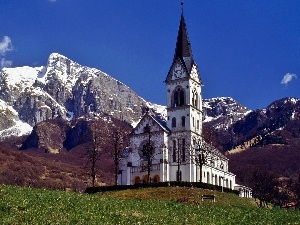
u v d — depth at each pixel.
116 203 57.38
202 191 102.62
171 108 138.75
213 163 147.25
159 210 54.12
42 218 39.25
